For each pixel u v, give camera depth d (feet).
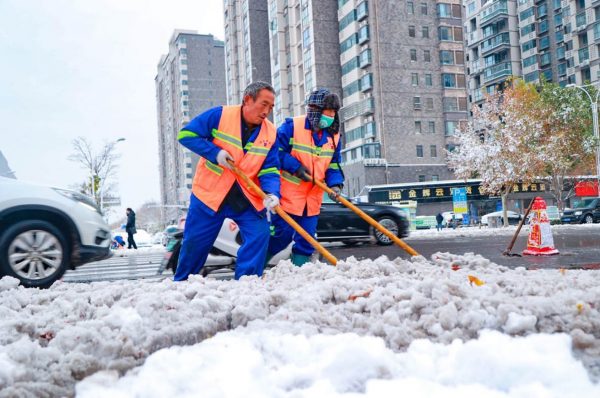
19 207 15.88
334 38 157.79
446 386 5.36
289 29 175.11
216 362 5.93
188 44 378.73
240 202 12.46
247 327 7.42
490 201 125.70
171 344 6.99
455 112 147.33
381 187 122.21
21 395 5.45
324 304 8.48
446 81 147.54
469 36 191.72
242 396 5.15
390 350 6.20
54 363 6.32
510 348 5.75
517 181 90.43
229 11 231.09
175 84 395.55
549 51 171.63
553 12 170.50
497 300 7.40
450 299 7.60
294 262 15.11
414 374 5.63
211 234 12.46
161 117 460.55
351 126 153.89
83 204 17.24
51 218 16.52
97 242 17.28
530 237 24.06
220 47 386.32
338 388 5.41
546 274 10.75
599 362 5.93
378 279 9.57
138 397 5.28
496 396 4.92
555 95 95.91
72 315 8.46
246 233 12.71
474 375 5.46
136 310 8.01
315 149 14.43
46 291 11.30
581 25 155.74
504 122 94.79
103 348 6.58
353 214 37.32
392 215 38.11
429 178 143.54
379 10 144.97
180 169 376.07
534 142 91.50
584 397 4.96
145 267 32.17
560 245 29.94
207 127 12.25
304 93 166.09
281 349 6.30
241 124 12.38
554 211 85.87
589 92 101.86
